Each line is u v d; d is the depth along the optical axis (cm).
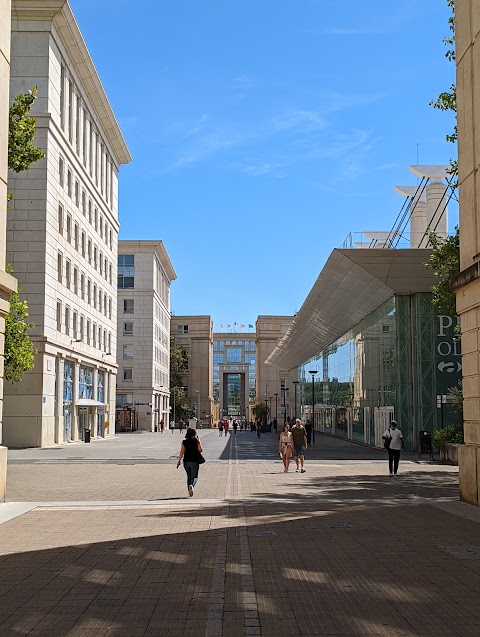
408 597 785
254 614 718
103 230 6544
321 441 5884
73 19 4753
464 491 1666
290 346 9056
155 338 9694
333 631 659
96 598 786
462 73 1714
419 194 4947
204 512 1503
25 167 2412
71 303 5234
